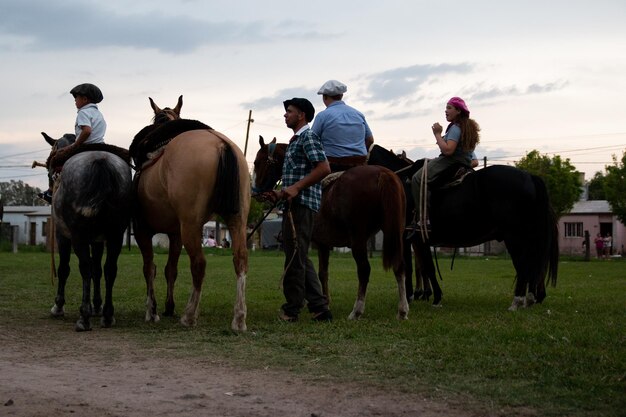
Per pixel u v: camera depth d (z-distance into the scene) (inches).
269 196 317.7
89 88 356.2
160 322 348.8
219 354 259.1
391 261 333.7
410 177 416.8
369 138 408.5
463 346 264.5
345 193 337.7
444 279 697.0
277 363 242.7
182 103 387.5
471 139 390.9
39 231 2427.4
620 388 203.0
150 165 326.3
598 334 287.6
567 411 183.3
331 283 612.4
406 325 321.4
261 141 396.2
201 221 301.7
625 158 1982.0
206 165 296.4
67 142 377.4
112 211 320.2
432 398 196.4
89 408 185.8
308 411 184.4
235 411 184.1
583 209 2427.4
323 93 375.9
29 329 327.3
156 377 222.4
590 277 741.3
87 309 320.2
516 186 381.4
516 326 314.3
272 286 582.9
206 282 622.8
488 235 405.1
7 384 211.8
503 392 200.4
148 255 351.6
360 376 222.1
